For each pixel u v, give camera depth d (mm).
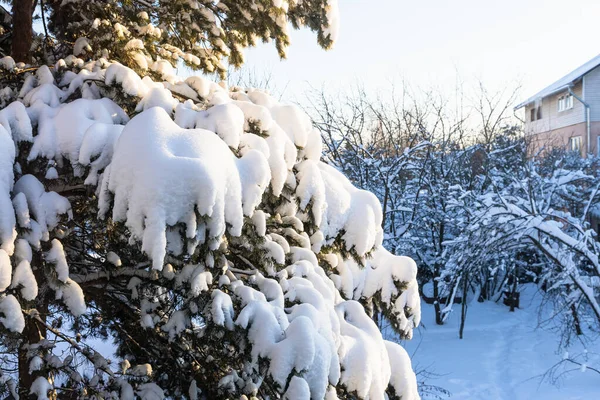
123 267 4559
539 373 15641
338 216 4609
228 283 3842
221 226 3156
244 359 3650
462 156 23031
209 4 6328
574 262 14664
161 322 4508
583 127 34812
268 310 3623
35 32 6203
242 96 4895
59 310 4383
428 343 19203
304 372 3406
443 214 20891
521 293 26656
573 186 18609
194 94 4520
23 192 3605
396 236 20172
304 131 4598
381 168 19328
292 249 4406
